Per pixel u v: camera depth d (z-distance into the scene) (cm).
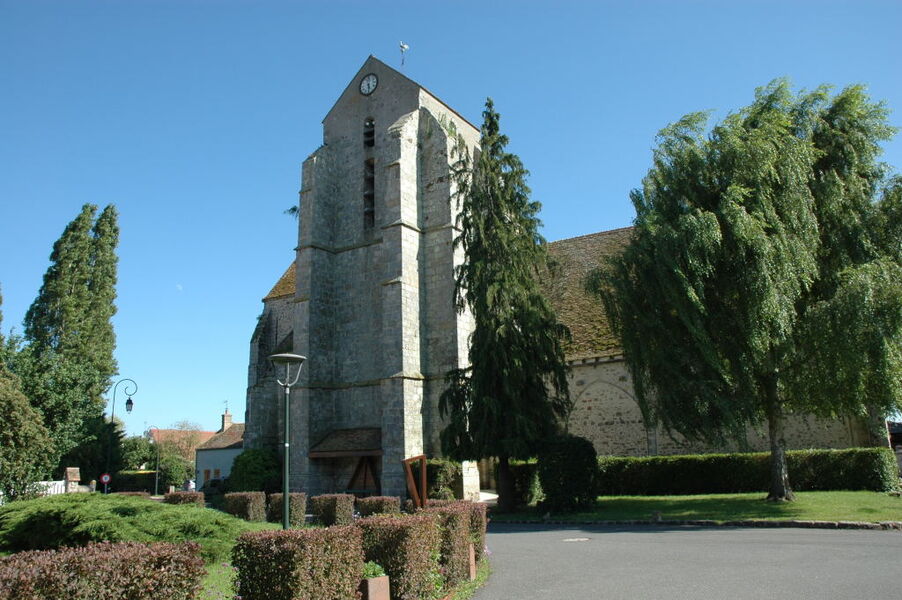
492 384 2152
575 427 2659
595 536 1513
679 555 1162
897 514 1498
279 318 3659
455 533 949
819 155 1822
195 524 1211
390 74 3062
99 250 4288
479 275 2252
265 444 3181
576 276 3078
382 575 778
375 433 2664
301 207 2995
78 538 1155
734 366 1742
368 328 2856
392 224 2692
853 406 1722
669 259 1708
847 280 1675
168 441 6825
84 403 3136
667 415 1762
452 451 2203
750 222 1659
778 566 1009
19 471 2161
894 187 1838
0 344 2908
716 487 2256
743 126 1880
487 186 2402
